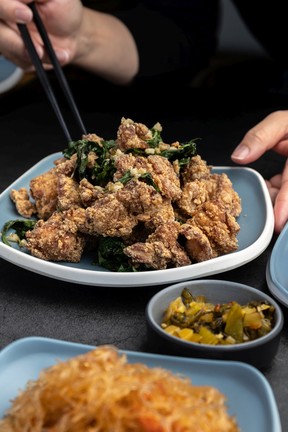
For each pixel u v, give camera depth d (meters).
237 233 0.77
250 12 1.37
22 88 1.20
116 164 0.76
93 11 1.24
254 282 0.73
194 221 0.74
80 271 0.69
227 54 1.40
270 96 1.19
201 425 0.49
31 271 0.73
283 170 0.91
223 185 0.80
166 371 0.54
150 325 0.61
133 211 0.73
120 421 0.48
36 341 0.58
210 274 0.70
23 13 0.90
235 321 0.62
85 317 0.68
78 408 0.49
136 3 1.33
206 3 1.33
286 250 0.74
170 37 1.28
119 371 0.51
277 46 1.38
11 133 1.07
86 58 1.19
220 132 1.07
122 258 0.72
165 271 0.68
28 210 0.80
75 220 0.72
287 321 0.67
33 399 0.51
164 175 0.75
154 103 1.17
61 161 0.83
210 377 0.56
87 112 1.13
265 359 0.60
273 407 0.53
